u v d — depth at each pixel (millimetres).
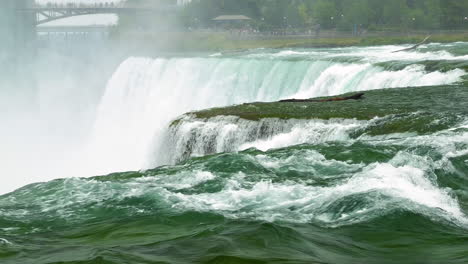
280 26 198000
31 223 22188
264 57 79250
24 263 17562
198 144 42375
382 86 57562
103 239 19828
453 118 36156
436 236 18875
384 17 163000
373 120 37594
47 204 24453
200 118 43469
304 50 111438
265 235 18969
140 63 92875
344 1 177500
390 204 21312
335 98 46219
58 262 17469
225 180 26438
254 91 74562
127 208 23281
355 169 27312
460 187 24703
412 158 27453
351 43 141375
